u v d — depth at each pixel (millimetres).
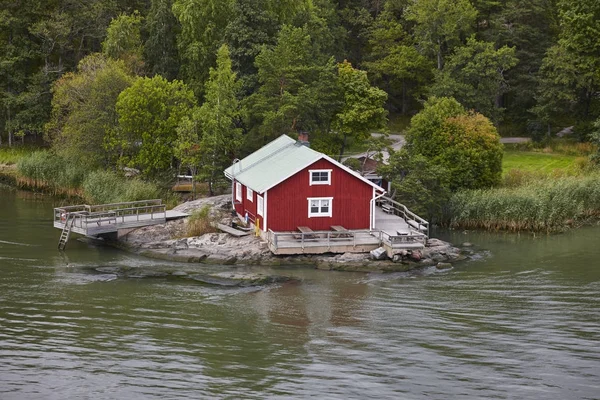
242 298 39906
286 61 66438
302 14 79375
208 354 32281
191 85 78562
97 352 32469
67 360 31641
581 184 60000
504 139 85125
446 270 45438
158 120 66812
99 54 77625
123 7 93375
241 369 30750
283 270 45094
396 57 90812
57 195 69188
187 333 34688
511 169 70062
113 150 69875
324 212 48906
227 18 78812
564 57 78500
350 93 66125
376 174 59500
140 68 80250
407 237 46219
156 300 39531
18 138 91062
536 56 87250
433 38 87125
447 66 81375
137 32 82812
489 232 55625
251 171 53625
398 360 31562
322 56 73750
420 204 54875
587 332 34719
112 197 61000
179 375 30219
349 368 30797
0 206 64125
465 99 78375
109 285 42156
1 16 82562
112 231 51188
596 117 81688
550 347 32875
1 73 83625
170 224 53312
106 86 70000
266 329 35219
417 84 97250
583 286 41969
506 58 79062
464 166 59469
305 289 41469
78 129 69188
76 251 49750
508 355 32031
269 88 66688
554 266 46219
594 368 30656
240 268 45625
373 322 36125
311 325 35719
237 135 64375
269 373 30344
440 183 56281
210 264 46594
